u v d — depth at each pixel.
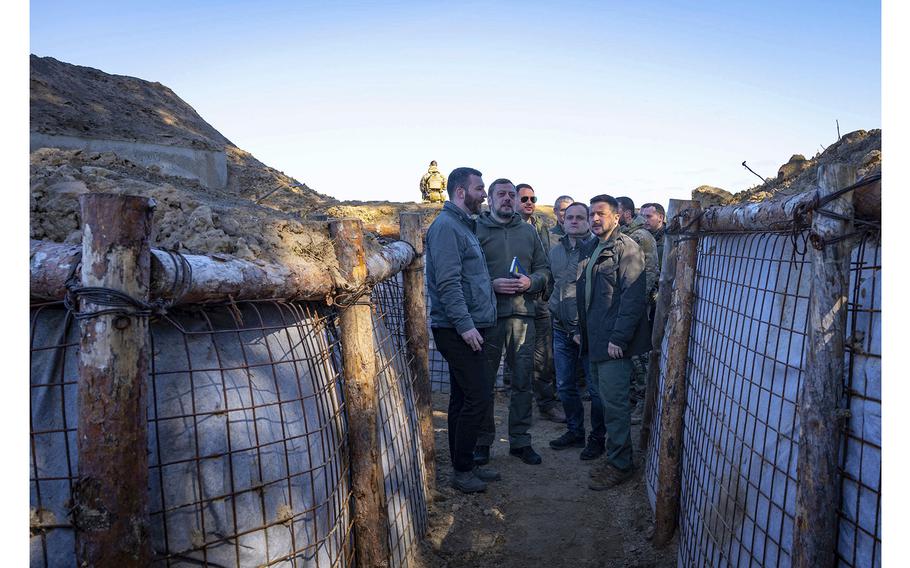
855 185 1.66
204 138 9.83
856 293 1.78
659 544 3.86
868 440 1.66
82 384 1.49
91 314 1.49
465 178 4.71
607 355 4.74
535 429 6.38
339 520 2.43
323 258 2.57
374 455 2.69
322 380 2.47
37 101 8.24
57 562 1.61
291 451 2.08
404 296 4.58
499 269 5.28
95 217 1.50
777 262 2.47
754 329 2.62
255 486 1.92
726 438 2.82
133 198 1.53
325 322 2.63
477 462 5.25
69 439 1.64
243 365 1.99
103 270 1.50
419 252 4.52
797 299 2.21
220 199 3.77
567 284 5.45
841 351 1.76
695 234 3.72
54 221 1.98
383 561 2.70
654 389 5.38
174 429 1.79
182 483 1.78
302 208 10.56
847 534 1.72
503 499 4.62
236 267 1.96
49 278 1.57
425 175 15.16
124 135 8.27
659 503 3.86
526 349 5.31
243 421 1.93
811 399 1.79
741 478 2.55
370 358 2.72
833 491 1.75
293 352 2.27
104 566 1.48
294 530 2.04
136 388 1.54
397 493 3.40
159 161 8.52
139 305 1.53
